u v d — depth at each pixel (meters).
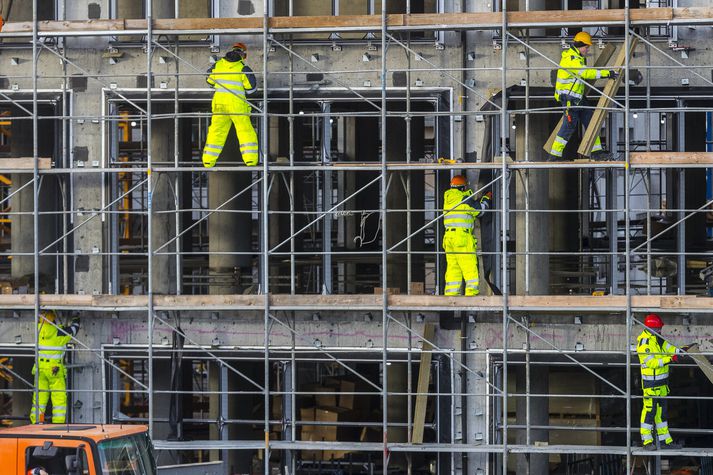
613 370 89.75
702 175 90.94
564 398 83.62
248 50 76.00
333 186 107.56
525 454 74.81
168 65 76.38
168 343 75.69
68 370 76.38
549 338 73.31
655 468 74.81
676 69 74.19
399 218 85.12
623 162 68.38
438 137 75.06
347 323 74.69
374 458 86.94
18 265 83.38
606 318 73.19
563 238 86.25
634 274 109.12
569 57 69.50
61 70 76.81
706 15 68.75
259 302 71.62
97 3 77.56
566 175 85.81
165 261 79.19
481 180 75.19
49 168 73.06
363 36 78.12
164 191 79.31
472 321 73.62
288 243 95.31
